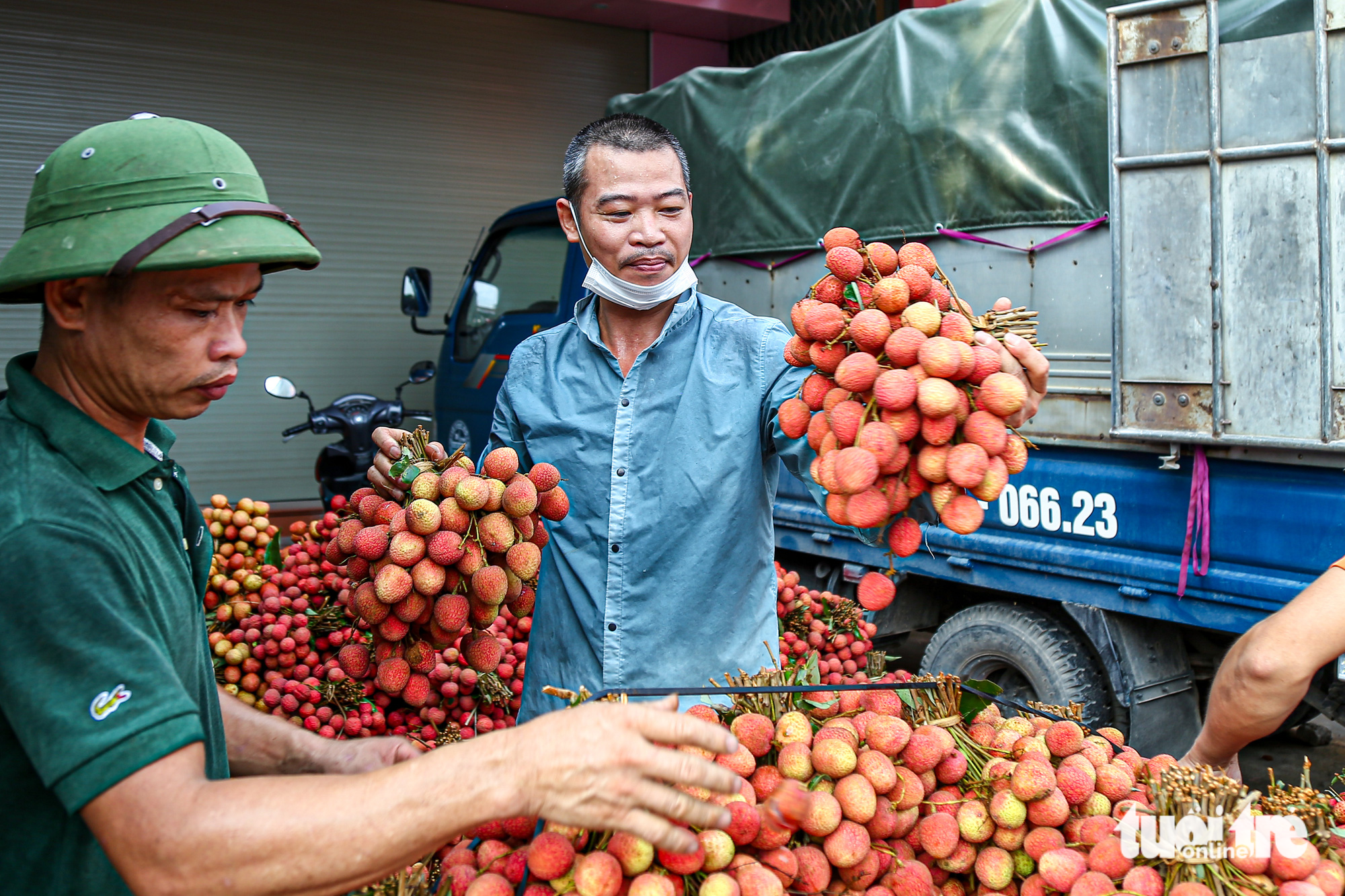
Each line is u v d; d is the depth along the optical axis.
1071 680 3.79
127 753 1.02
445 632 1.83
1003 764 1.60
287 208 8.95
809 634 3.75
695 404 2.18
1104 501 3.69
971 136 4.11
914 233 4.40
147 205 1.16
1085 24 3.73
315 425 6.71
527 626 3.45
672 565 2.18
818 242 4.80
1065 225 3.82
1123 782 1.61
